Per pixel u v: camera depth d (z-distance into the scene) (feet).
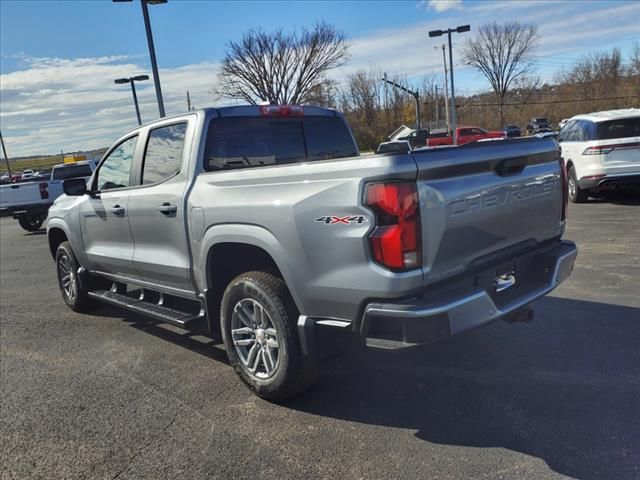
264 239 11.19
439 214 9.59
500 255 11.22
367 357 14.17
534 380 12.26
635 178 33.55
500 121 227.20
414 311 9.25
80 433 11.44
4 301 23.26
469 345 14.42
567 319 15.72
